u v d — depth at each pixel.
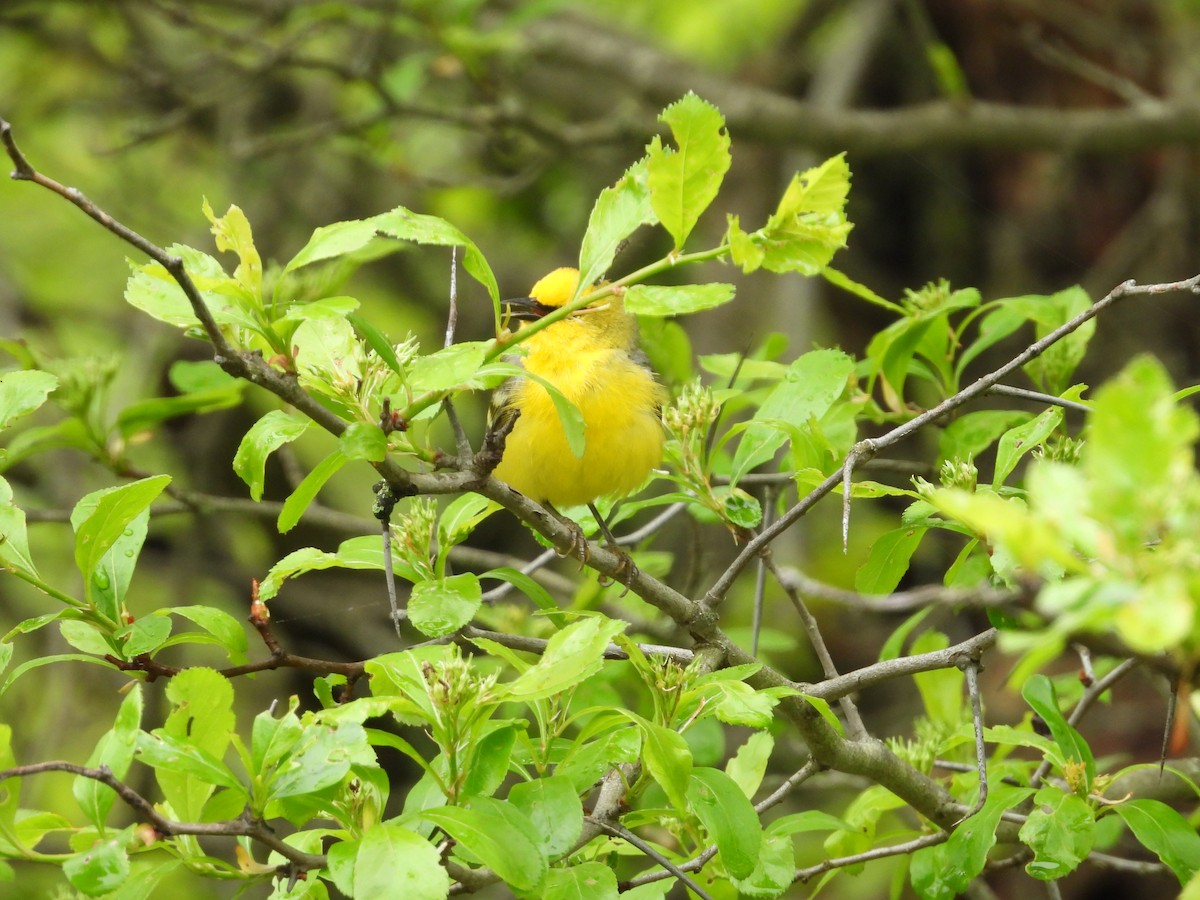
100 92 20.80
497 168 21.12
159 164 21.11
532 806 6.13
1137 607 3.82
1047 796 7.20
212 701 6.38
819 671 17.52
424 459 6.34
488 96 15.92
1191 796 9.04
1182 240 19.23
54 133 21.67
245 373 5.70
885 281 20.77
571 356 9.88
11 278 18.97
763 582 9.60
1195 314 19.06
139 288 6.00
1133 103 19.08
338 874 5.44
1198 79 19.50
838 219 6.14
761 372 10.08
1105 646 5.14
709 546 17.88
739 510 8.34
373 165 19.02
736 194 20.69
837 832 8.81
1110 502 3.97
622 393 9.80
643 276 6.21
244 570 17.98
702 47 21.86
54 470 17.09
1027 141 17.17
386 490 6.25
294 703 5.87
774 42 21.88
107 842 5.50
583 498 10.13
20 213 20.36
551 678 5.96
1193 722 10.23
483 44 15.62
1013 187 20.27
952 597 5.16
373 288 20.53
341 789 6.26
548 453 9.78
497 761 6.18
